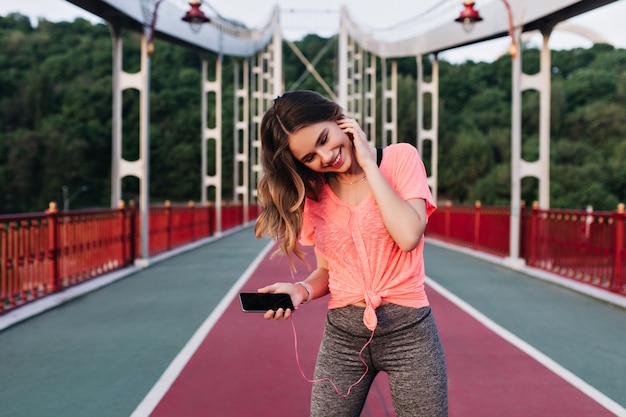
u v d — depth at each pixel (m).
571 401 4.14
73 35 75.38
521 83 12.22
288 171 2.04
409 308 1.97
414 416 1.95
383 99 28.09
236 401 4.12
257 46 32.69
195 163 68.31
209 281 10.15
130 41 72.19
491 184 54.19
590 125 51.78
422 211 1.95
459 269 11.77
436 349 1.98
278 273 11.21
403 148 2.05
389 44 27.23
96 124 66.56
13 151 61.91
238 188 30.53
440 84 63.41
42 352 5.45
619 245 8.07
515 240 11.87
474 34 17.03
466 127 60.94
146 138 12.41
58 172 62.97
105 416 3.85
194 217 19.39
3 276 6.80
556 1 10.92
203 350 5.52
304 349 5.56
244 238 22.00
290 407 4.00
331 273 2.06
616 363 5.10
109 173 67.12
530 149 51.56
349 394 2.02
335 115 1.95
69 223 8.91
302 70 68.06
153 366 5.00
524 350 5.52
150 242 13.63
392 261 1.98
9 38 73.00
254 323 6.71
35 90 67.00
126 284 9.78
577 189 47.66
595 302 8.05
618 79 53.28
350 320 2.00
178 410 3.95
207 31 20.58
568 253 9.87
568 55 57.75
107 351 5.48
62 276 8.64
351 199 2.04
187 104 69.50
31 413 3.90
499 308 7.61
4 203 61.16
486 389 4.41
